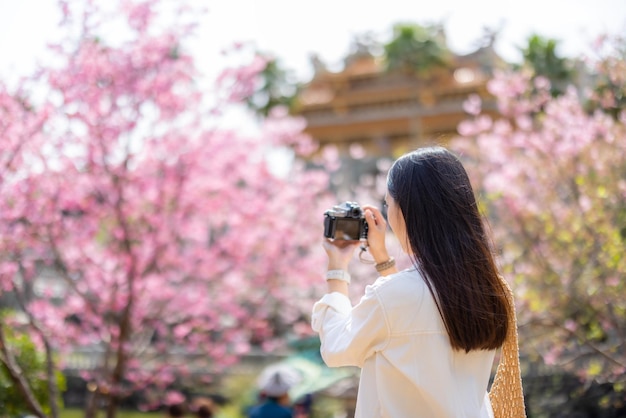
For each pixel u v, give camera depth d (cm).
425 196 172
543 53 1248
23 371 542
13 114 607
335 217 196
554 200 650
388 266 198
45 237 661
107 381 685
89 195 699
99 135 680
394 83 2391
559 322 585
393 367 165
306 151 961
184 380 1064
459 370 168
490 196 635
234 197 825
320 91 2589
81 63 668
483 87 2142
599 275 557
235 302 837
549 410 805
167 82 716
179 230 752
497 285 171
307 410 918
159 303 762
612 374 551
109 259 700
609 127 628
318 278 904
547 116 689
